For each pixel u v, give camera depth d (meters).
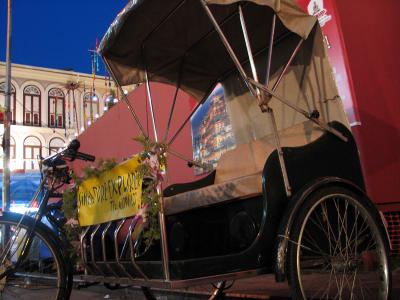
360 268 2.87
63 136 28.91
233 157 4.00
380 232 2.76
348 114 4.91
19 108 28.14
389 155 4.89
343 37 5.00
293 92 3.53
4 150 10.15
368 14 5.23
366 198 2.79
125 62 3.74
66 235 3.34
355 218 2.76
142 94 9.46
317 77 3.33
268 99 2.76
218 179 4.05
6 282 3.19
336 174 2.87
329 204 2.78
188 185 3.82
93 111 29.62
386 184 4.80
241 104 4.10
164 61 3.87
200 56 3.89
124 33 3.41
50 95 29.22
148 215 2.52
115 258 2.85
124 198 2.74
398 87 5.12
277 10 2.85
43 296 3.23
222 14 3.31
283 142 3.48
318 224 2.69
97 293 5.54
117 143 10.75
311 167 2.77
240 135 4.11
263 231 2.52
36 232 3.27
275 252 2.43
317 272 2.71
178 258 3.22
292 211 2.48
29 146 28.16
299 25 2.98
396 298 3.31
